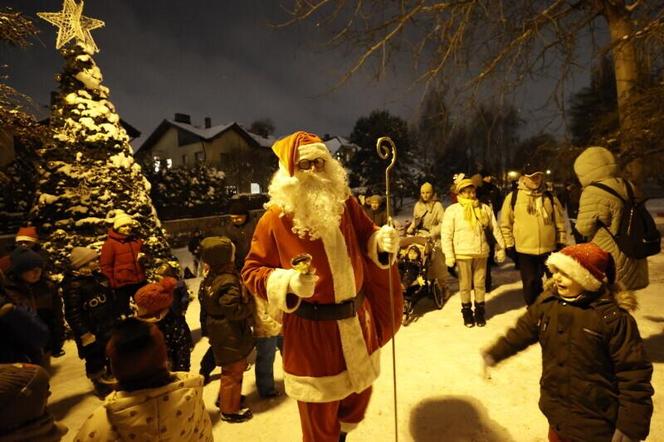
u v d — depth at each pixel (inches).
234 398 128.2
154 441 67.3
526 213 192.5
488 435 114.0
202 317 154.0
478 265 197.9
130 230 209.0
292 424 127.0
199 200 776.3
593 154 143.9
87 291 154.3
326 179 88.0
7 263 151.4
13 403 58.6
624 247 134.3
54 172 251.8
